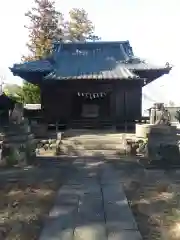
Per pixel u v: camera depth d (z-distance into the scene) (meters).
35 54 39.78
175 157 11.28
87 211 6.07
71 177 9.20
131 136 15.21
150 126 12.32
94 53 23.41
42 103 21.47
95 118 21.50
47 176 9.38
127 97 21.20
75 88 21.08
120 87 21.11
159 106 12.59
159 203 6.69
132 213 5.98
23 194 7.44
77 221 5.53
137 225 5.43
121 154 13.20
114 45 23.95
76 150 13.97
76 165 11.08
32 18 40.84
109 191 7.58
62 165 11.10
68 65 21.97
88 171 10.05
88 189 7.79
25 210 6.28
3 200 6.99
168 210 6.22
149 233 5.10
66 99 21.34
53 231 5.09
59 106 21.38
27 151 11.49
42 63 21.84
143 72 20.77
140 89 21.17
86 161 11.87
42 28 40.88
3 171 10.11
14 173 9.82
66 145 14.48
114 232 5.01
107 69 21.20
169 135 11.98
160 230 5.23
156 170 10.16
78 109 21.78
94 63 22.19
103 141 14.88
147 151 12.12
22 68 20.55
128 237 4.81
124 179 8.92
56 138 15.77
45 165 11.14
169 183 8.41
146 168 10.45
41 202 6.77
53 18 41.38
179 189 7.81
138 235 4.89
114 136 16.08
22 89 35.31
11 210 6.30
